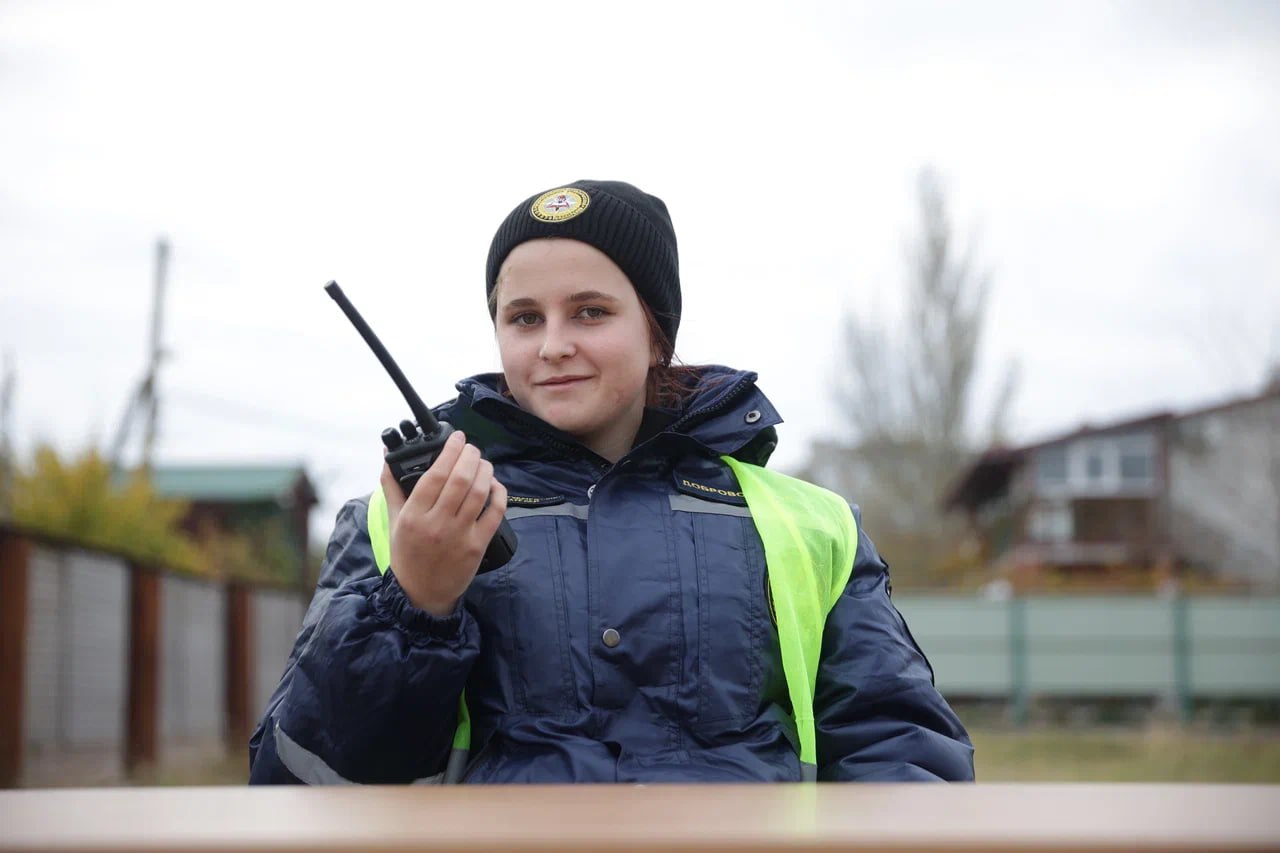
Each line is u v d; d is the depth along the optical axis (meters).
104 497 12.84
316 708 1.47
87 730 9.84
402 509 1.41
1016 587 23.64
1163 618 18.77
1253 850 0.43
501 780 1.54
